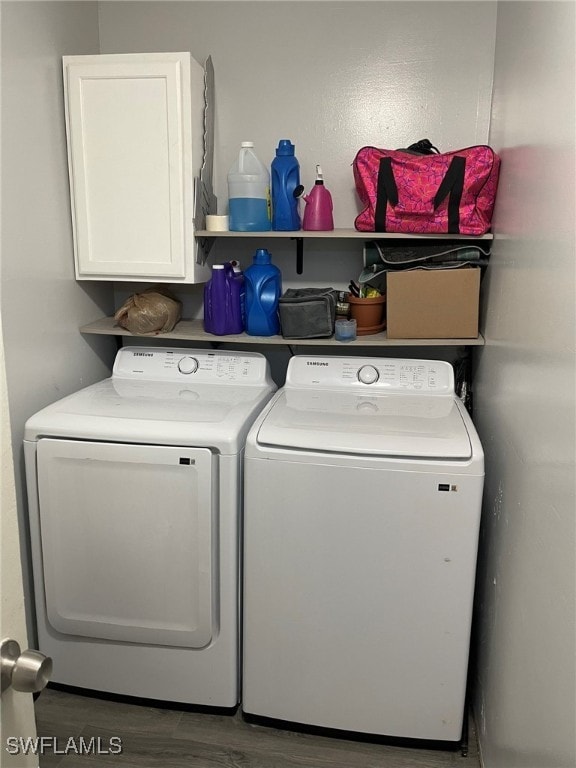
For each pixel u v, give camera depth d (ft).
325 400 7.07
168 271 7.38
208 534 6.15
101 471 6.25
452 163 6.82
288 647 6.25
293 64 7.84
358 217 7.25
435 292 7.16
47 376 7.14
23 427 6.72
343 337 7.41
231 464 6.05
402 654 6.08
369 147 7.16
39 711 6.66
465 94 7.64
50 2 6.90
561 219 4.31
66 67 7.03
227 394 7.27
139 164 7.16
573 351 3.88
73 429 6.27
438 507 5.76
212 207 7.88
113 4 8.00
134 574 6.39
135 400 6.97
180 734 6.44
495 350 6.59
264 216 7.61
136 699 6.80
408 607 5.98
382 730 6.30
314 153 8.02
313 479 5.89
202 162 7.52
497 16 7.38
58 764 6.04
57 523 6.44
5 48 6.12
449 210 6.91
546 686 4.18
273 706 6.44
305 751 6.28
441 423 6.38
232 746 6.31
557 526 4.09
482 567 6.70
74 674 6.80
